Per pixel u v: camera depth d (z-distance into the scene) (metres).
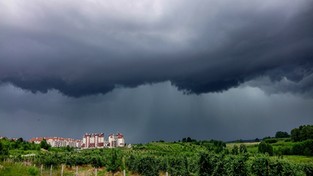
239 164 33.91
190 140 165.62
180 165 53.56
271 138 181.25
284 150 106.88
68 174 59.00
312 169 32.50
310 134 134.25
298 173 32.31
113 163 62.28
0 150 64.81
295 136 140.38
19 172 43.28
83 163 74.38
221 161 35.41
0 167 42.31
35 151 118.25
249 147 143.62
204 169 36.19
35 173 46.19
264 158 33.16
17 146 122.69
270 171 32.53
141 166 59.19
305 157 90.62
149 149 129.00
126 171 63.00
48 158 75.44
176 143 151.38
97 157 71.62
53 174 58.25
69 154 85.31
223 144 145.12
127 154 80.50
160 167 57.25
